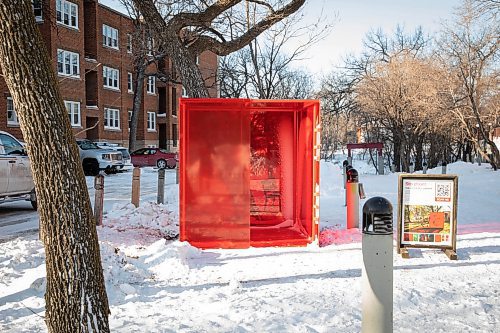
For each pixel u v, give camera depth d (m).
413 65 29.97
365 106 32.72
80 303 3.25
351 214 9.05
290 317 4.59
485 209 11.82
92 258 3.34
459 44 26.53
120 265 6.23
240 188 8.01
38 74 3.17
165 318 4.62
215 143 8.02
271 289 5.56
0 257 6.66
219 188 8.00
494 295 5.24
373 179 22.00
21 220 11.33
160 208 10.05
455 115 27.55
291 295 5.29
